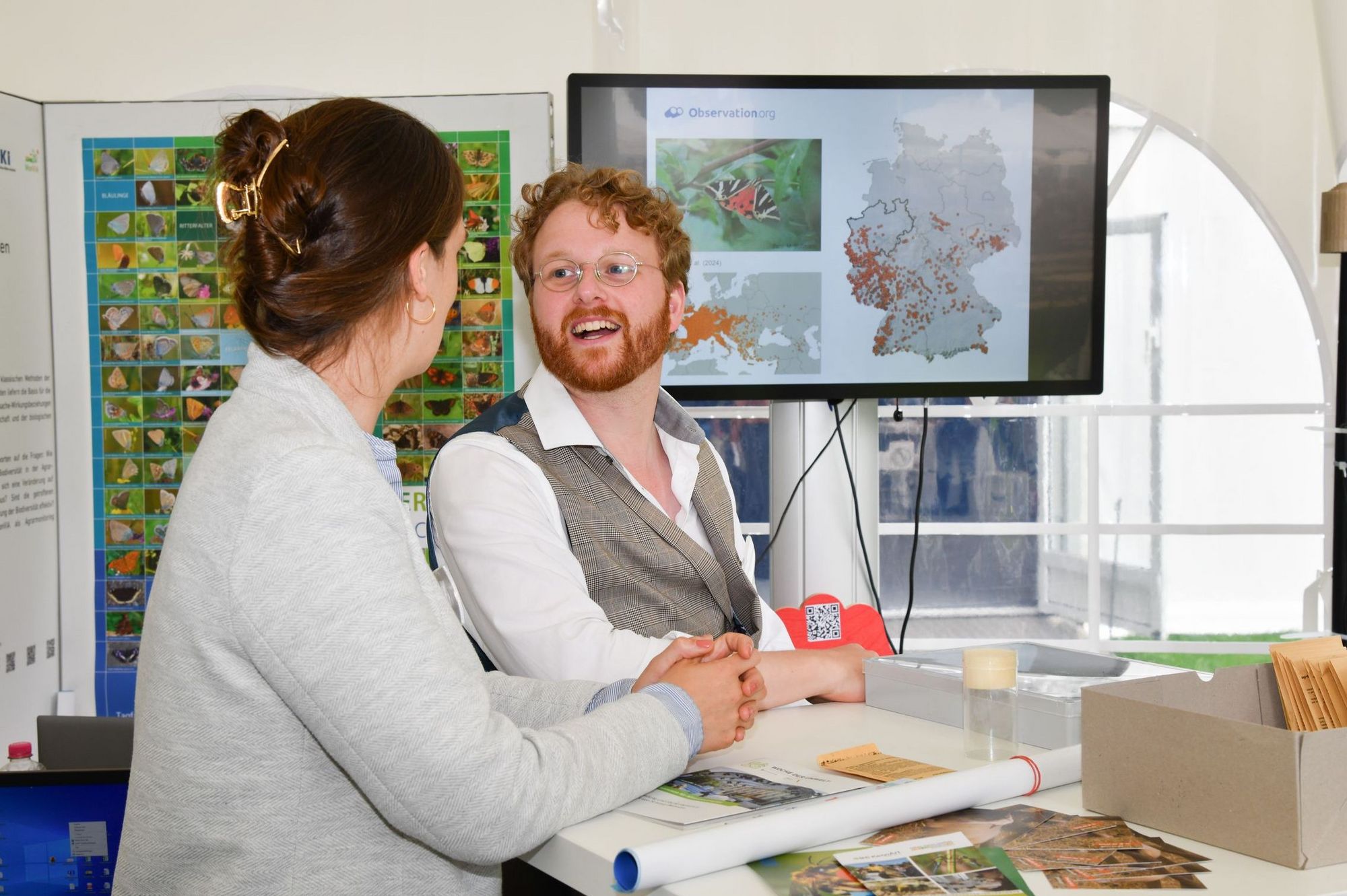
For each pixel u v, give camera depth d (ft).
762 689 4.39
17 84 10.50
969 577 12.28
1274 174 11.10
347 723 2.76
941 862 2.82
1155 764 3.05
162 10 10.51
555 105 10.59
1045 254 8.70
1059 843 2.96
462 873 3.19
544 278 5.59
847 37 10.67
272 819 2.90
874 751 3.83
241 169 3.13
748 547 6.24
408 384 10.11
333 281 3.07
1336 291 11.32
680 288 6.03
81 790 4.01
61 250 10.11
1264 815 2.81
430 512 5.61
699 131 8.47
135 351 10.20
